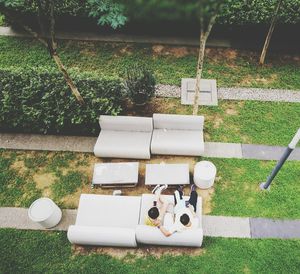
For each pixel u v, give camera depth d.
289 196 7.99
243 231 7.57
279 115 9.48
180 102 9.91
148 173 8.14
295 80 10.30
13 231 7.85
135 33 11.71
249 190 8.14
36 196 8.37
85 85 9.31
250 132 9.17
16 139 9.45
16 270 7.31
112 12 8.29
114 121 8.74
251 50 11.12
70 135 9.45
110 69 10.77
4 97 9.20
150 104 9.88
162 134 8.75
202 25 6.65
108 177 8.19
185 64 10.82
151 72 9.49
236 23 10.82
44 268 7.32
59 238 7.71
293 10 10.62
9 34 11.80
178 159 8.75
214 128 9.30
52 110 9.03
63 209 8.13
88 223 7.44
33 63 10.96
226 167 8.54
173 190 8.22
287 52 11.03
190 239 6.97
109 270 7.23
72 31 11.88
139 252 7.43
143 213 7.49
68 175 8.66
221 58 10.94
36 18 11.49
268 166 8.52
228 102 9.85
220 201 8.00
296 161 8.56
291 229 7.55
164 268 7.19
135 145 8.58
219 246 7.38
